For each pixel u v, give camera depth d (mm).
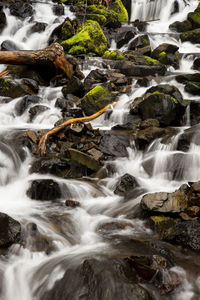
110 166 6988
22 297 3695
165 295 3686
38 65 11211
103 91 9766
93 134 7988
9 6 17438
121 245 4477
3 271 3875
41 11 18734
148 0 23422
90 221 5254
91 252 4270
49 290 3707
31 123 9219
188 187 5363
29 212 5254
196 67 13844
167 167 6719
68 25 16031
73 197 5941
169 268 3943
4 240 4160
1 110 9375
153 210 5086
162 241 4652
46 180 5844
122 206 5688
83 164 6785
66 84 11422
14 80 10766
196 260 4195
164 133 7707
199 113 8562
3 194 5949
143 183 6453
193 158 6590
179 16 22203
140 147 7648
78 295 3533
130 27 19891
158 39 17688
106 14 18844
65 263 4008
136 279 3740
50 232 4719
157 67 12109
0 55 10516
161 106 8258
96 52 14984
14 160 6785
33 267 4016
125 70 12203
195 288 3783
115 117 9070
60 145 7562
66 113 9258
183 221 4969
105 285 3514
